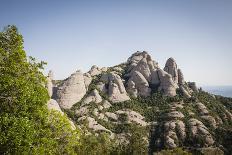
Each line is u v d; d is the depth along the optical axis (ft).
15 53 88.28
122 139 374.02
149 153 364.99
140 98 529.45
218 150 362.33
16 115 82.58
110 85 526.57
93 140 223.71
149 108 493.77
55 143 96.78
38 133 89.15
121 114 448.24
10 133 74.64
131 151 262.06
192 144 383.86
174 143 382.01
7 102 82.79
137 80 555.69
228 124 457.68
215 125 431.02
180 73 586.45
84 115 430.61
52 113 101.50
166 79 547.90
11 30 91.71
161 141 388.78
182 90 538.47
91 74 599.57
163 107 489.26
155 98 522.06
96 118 425.69
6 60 87.76
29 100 85.56
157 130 415.85
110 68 653.30
